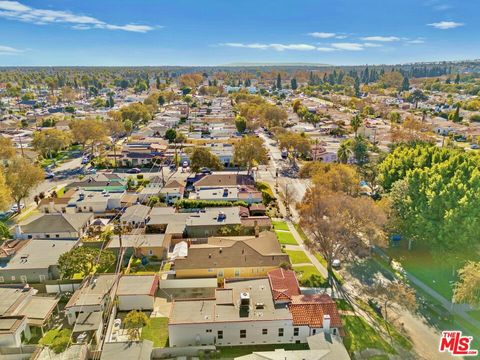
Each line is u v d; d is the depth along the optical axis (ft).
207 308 141.49
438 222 184.96
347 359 118.83
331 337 131.03
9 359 129.59
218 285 173.06
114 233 220.64
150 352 125.08
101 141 420.77
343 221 182.50
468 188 184.03
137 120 573.74
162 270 187.21
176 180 297.94
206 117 633.20
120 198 265.54
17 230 215.10
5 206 231.09
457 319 154.81
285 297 145.28
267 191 290.97
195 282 172.04
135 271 186.19
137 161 377.91
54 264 180.75
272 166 376.68
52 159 392.68
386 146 435.94
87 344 130.52
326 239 182.80
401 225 199.52
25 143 439.22
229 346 136.36
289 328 136.77
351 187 239.09
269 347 135.95
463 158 209.15
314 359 117.29
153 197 269.03
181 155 389.80
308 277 181.16
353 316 153.28
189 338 134.51
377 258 204.03
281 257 182.09
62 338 134.10
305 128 537.65
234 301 145.59
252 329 135.85
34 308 148.25
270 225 226.79
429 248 198.70
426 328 148.97
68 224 221.25
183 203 257.14
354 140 389.19
